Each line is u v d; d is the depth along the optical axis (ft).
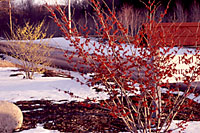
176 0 103.96
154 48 13.91
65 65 59.00
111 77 13.07
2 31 158.92
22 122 21.48
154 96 14.29
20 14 166.71
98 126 21.16
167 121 15.43
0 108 20.13
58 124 21.76
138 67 13.73
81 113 24.97
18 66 65.98
